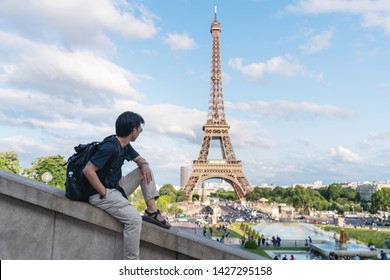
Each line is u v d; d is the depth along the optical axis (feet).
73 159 37.37
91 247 39.65
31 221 39.68
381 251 265.13
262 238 314.55
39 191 38.88
